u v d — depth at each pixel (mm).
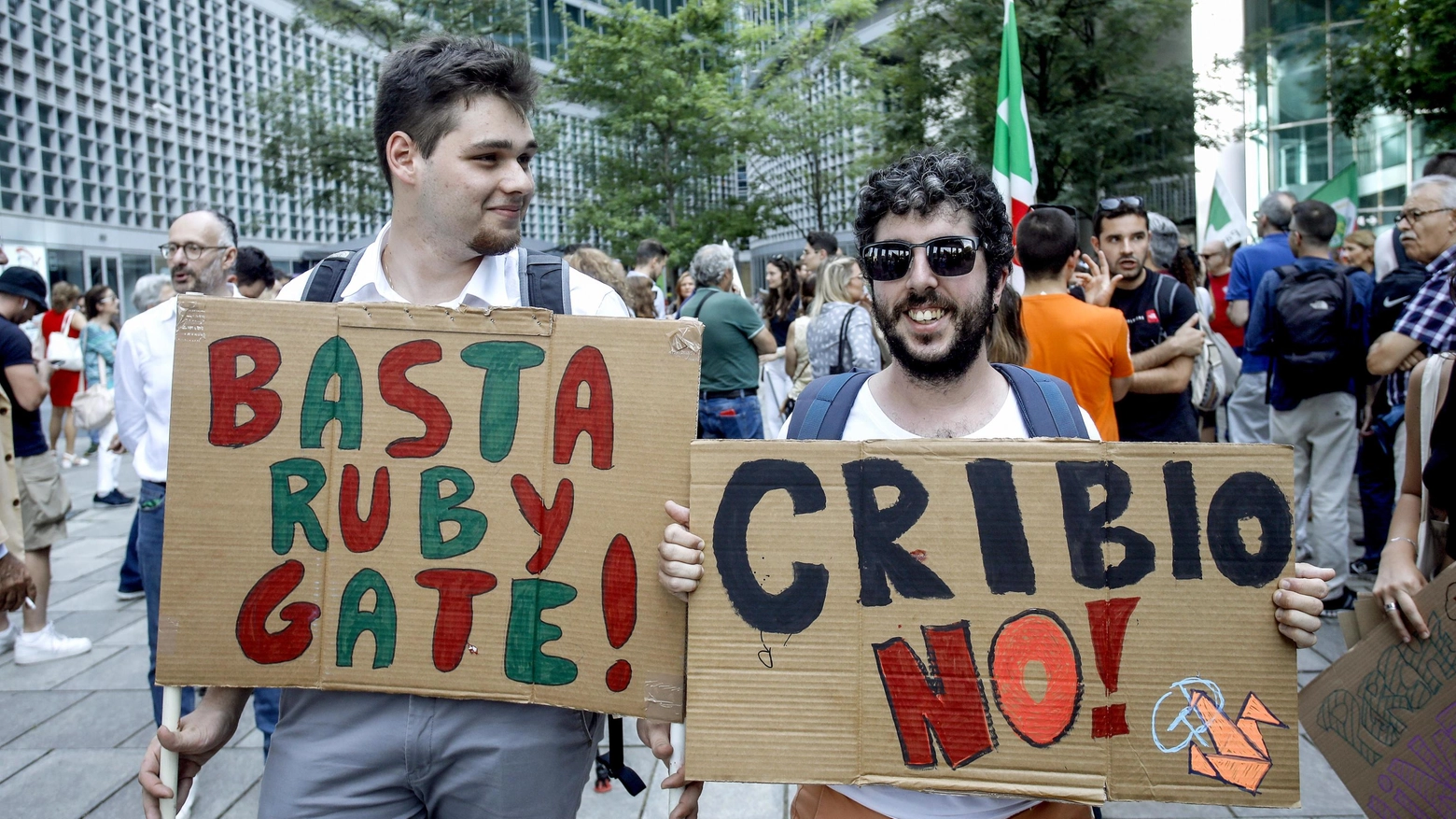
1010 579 1516
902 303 1605
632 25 20469
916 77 18766
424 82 1671
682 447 1628
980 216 1606
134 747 3654
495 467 1661
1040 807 1574
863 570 1539
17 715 3957
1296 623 1447
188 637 1649
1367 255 6180
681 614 1620
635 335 1649
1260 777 1460
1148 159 18359
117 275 20531
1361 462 5191
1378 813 1791
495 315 1665
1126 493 1508
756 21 23156
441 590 1654
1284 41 19938
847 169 22609
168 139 22172
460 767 1680
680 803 1656
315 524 1664
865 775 1519
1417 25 11945
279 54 26344
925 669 1521
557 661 1641
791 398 5957
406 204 1762
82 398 8266
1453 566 1762
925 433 1668
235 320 1673
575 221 22188
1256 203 20656
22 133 18047
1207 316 6395
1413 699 1780
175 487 1658
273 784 1701
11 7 17562
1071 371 2986
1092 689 1494
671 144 21875
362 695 1681
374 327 1674
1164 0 16938
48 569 4609
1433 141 12992
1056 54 17422
